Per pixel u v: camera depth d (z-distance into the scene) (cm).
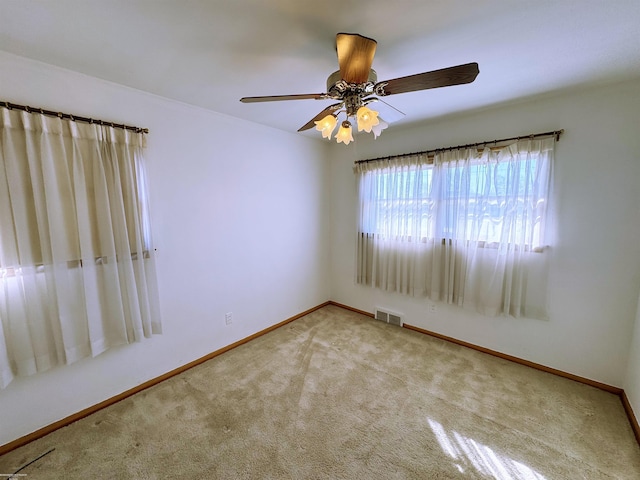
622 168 200
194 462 155
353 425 180
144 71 177
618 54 158
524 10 122
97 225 189
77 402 190
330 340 297
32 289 165
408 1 116
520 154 234
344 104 160
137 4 116
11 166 156
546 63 169
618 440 168
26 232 162
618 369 211
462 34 140
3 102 152
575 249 220
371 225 338
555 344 235
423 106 237
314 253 374
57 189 171
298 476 146
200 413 191
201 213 250
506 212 243
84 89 181
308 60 165
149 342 224
